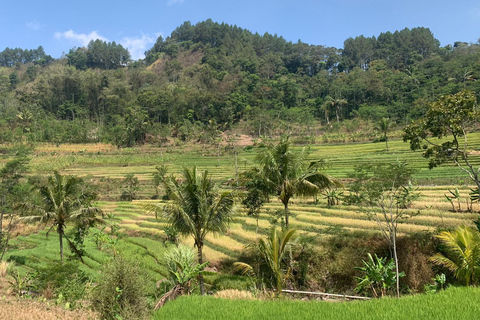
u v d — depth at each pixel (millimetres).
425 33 185875
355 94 130375
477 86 94062
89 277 25625
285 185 23672
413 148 22234
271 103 136375
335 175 53312
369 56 181625
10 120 121250
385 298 10961
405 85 127188
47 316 11664
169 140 118875
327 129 115562
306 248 25047
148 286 14898
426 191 39750
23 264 34344
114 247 32875
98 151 105812
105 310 12453
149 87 158500
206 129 120188
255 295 16594
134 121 115750
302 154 24250
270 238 20516
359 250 23531
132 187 64688
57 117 140250
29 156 95000
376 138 92625
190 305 11859
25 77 191125
